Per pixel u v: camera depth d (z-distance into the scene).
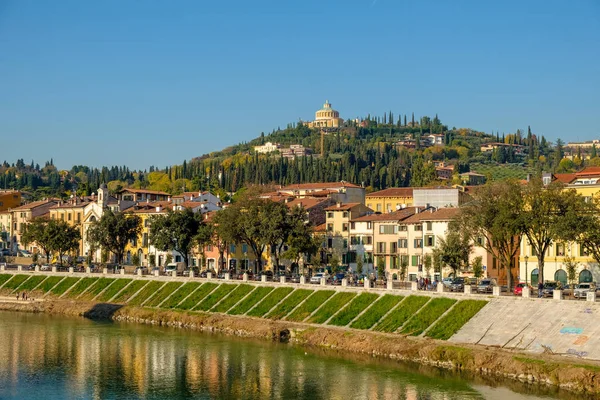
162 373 142.00
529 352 139.38
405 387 128.50
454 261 197.75
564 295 159.75
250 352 159.00
